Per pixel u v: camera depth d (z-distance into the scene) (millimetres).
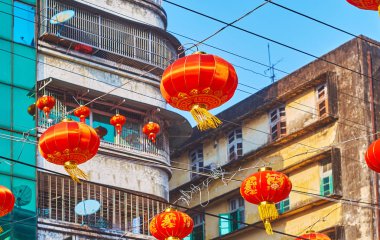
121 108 28172
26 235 24953
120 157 27578
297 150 32281
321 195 31016
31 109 26078
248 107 34156
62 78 26984
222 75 17188
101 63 27844
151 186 27875
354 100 31469
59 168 26203
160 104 28641
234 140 34344
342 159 31016
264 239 32375
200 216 34656
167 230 21391
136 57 28312
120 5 28578
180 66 17203
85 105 25859
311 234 23156
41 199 25688
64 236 25703
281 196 20391
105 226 26531
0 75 25875
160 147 28594
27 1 26922
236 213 33531
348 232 30141
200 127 17500
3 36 26266
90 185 26641
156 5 29672
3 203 19312
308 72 33000
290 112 32938
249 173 33406
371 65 31906
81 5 27609
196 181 34719
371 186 30156
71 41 27125
